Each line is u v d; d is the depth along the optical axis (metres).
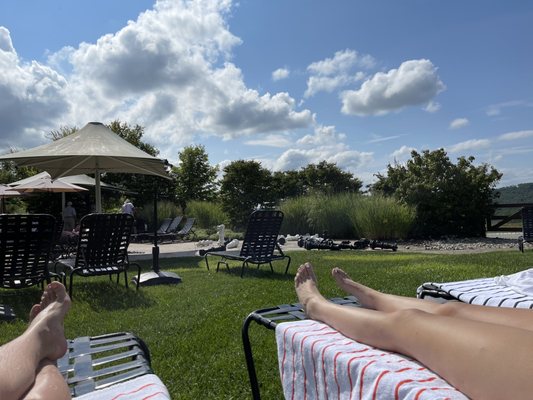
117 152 7.60
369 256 9.29
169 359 3.06
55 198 20.73
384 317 1.52
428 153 15.95
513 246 11.44
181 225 21.20
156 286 6.16
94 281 6.80
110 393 1.37
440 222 14.97
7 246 5.11
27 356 1.28
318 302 1.95
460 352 1.14
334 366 1.46
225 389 2.57
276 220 7.16
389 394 1.19
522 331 1.09
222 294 5.36
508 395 0.98
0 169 25.06
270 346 3.23
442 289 2.49
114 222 5.80
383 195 15.84
